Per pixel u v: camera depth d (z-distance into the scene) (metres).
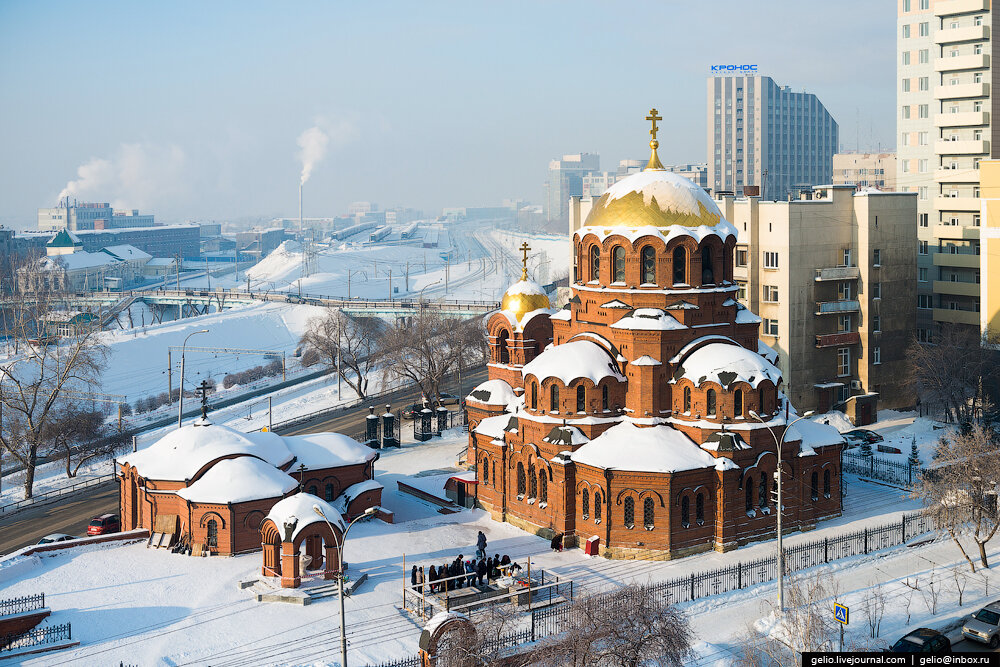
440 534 75.12
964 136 136.62
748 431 71.12
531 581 64.06
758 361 72.69
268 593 61.12
